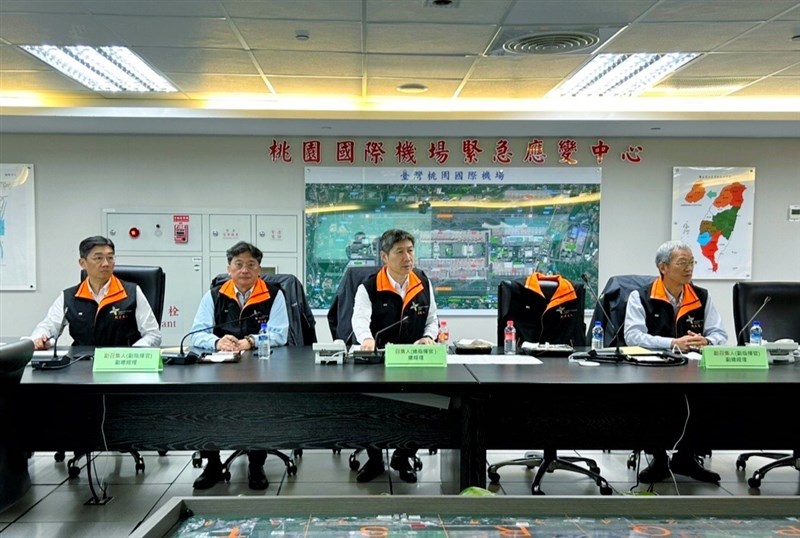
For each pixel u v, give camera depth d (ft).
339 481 9.20
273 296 9.53
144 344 9.14
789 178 15.24
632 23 8.97
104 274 9.34
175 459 10.32
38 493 8.72
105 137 14.82
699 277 15.31
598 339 9.24
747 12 8.56
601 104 13.82
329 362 7.64
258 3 8.21
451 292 15.31
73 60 10.95
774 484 9.16
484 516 3.46
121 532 7.44
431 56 10.43
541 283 10.03
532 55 10.38
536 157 15.17
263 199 15.07
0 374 5.88
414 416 7.23
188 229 14.93
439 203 15.23
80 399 7.22
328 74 11.51
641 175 15.24
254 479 8.95
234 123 13.60
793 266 15.34
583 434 7.35
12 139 14.67
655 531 3.32
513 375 6.88
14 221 14.73
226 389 6.38
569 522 3.41
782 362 8.00
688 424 7.41
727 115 13.38
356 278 9.88
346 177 15.08
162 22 8.89
